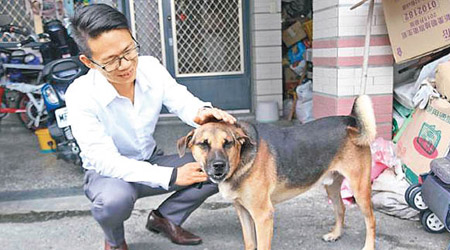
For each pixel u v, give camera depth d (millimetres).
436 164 2379
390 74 3615
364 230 2686
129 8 5371
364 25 3506
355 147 2266
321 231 2699
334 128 2260
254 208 2086
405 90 3639
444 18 3031
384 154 3016
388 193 2844
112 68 1868
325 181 2359
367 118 2195
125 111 2188
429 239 2551
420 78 3393
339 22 3490
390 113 3686
